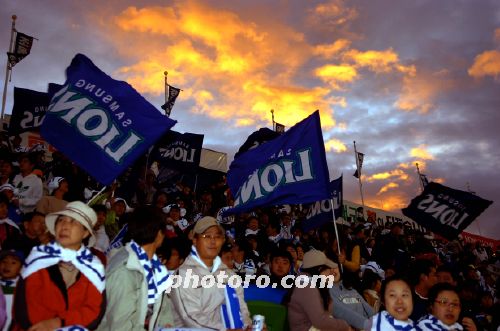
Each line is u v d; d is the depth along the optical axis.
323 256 5.73
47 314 3.42
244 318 5.01
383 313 4.77
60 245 3.64
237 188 7.86
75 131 6.01
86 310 3.50
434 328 4.82
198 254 4.95
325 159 7.24
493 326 6.25
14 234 6.13
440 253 17.08
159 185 13.66
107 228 8.44
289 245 8.27
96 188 11.00
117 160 5.98
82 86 6.23
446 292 4.95
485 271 15.11
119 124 6.12
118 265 3.96
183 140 12.50
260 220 13.21
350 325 5.76
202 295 4.73
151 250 4.31
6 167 8.80
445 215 12.01
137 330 3.88
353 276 6.70
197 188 16.23
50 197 7.65
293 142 7.51
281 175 7.40
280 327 5.42
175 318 4.74
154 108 6.29
